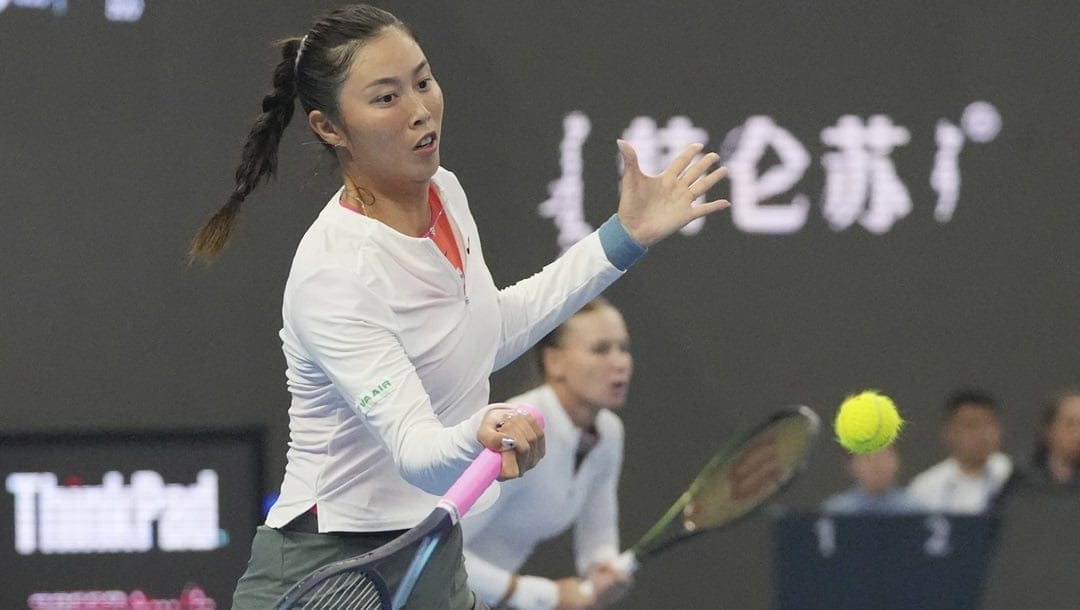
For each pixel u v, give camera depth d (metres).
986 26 16.36
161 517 15.53
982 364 16.48
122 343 15.81
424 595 7.53
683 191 8.02
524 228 16.05
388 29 7.29
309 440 7.46
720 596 16.22
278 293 15.88
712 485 12.03
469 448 6.61
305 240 7.24
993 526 13.20
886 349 16.42
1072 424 15.80
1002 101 16.41
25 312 15.74
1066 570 13.38
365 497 7.42
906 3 16.30
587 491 13.25
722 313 16.33
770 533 15.83
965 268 16.48
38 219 15.73
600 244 7.99
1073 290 16.50
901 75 16.33
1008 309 16.50
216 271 15.84
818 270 16.36
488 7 15.98
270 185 15.78
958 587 13.19
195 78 15.76
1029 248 16.48
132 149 15.76
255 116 15.80
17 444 15.45
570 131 16.06
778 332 16.36
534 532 12.95
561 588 12.55
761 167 16.27
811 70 16.27
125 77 15.73
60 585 15.50
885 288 16.42
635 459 16.33
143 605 15.55
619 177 16.12
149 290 15.83
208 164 15.80
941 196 16.41
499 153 16.05
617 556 13.53
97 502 15.51
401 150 7.21
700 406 16.38
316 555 7.50
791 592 13.38
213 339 15.88
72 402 15.81
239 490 15.55
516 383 16.08
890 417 9.39
